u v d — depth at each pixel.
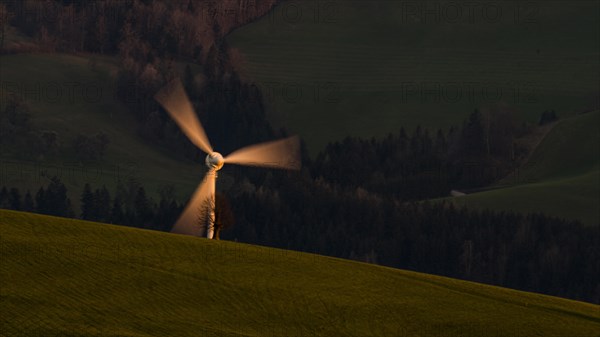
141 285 191.88
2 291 177.25
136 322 173.38
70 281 187.25
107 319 172.50
